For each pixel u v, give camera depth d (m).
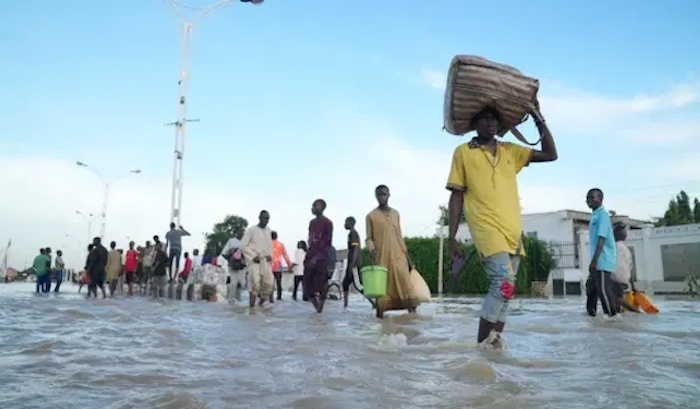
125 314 7.03
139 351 3.74
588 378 2.82
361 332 5.13
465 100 4.24
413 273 7.96
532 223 40.75
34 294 18.66
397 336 4.30
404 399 2.37
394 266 7.70
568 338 4.54
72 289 29.00
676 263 31.72
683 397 2.40
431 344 4.13
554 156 4.38
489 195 4.21
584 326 5.75
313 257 9.02
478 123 4.35
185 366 3.16
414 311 7.88
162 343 4.17
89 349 3.83
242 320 6.67
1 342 4.16
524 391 2.52
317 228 9.17
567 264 34.41
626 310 8.90
